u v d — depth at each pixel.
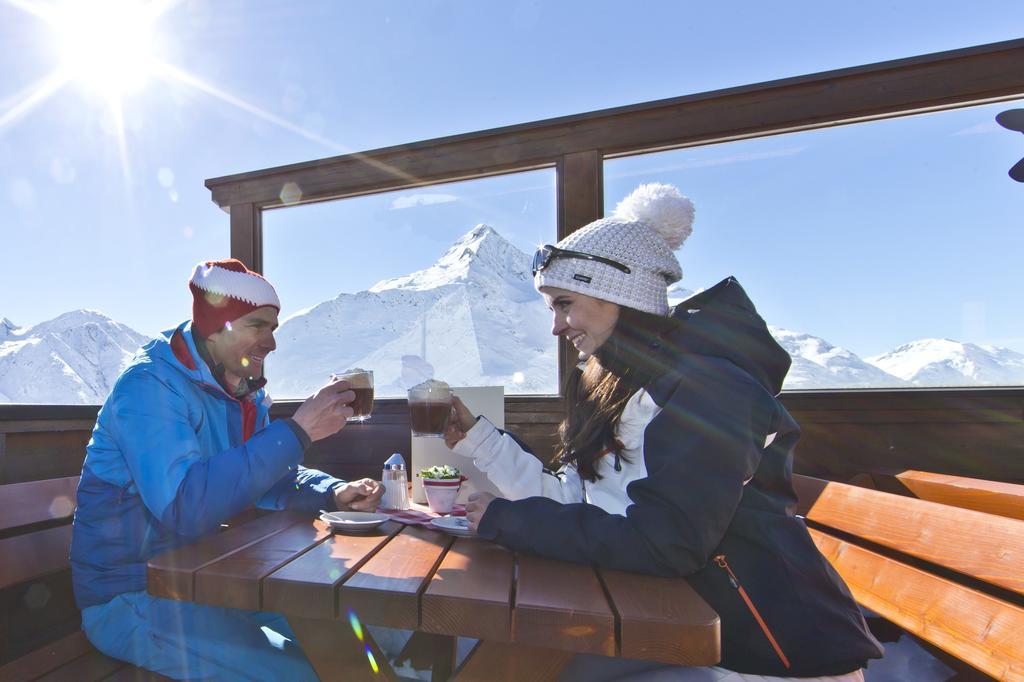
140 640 1.07
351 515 1.17
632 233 1.10
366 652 0.92
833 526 1.56
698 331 0.97
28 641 1.73
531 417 2.45
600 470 1.12
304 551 0.94
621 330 1.09
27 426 1.94
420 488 1.50
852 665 0.84
